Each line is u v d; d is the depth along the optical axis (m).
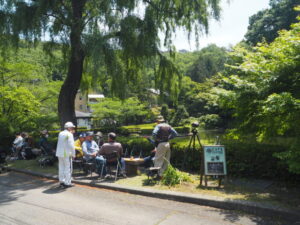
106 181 6.67
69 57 11.20
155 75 11.39
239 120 5.80
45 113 17.61
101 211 4.70
